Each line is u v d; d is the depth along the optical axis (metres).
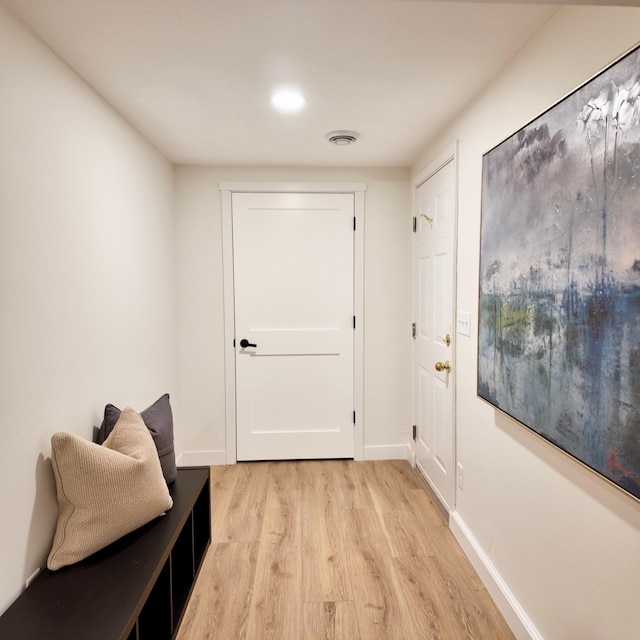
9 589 1.22
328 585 1.84
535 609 1.46
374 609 1.71
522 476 1.54
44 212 1.39
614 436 1.04
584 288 1.13
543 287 1.32
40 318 1.36
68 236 1.53
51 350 1.42
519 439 1.55
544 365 1.33
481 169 1.80
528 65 1.46
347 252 3.02
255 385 3.07
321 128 2.24
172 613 1.52
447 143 2.22
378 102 1.93
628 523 1.05
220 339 3.02
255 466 3.05
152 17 1.29
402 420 3.14
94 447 1.42
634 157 0.96
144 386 2.29
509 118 1.59
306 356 3.07
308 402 3.10
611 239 1.03
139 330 2.23
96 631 1.10
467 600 1.75
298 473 2.94
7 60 1.22
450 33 1.40
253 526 2.29
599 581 1.16
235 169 2.93
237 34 1.39
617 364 1.02
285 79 1.70
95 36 1.38
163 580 1.50
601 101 1.05
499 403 1.63
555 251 1.26
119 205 1.99
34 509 1.32
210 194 2.93
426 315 2.68
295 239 3.00
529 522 1.50
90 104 1.72
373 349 3.09
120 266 1.99
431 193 2.52
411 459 3.07
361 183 2.98
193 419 3.05
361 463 3.10
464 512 2.09
